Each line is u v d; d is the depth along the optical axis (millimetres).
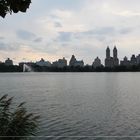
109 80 187375
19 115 11773
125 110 53312
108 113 49625
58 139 31500
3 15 9148
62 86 125562
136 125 39406
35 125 11961
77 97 76688
